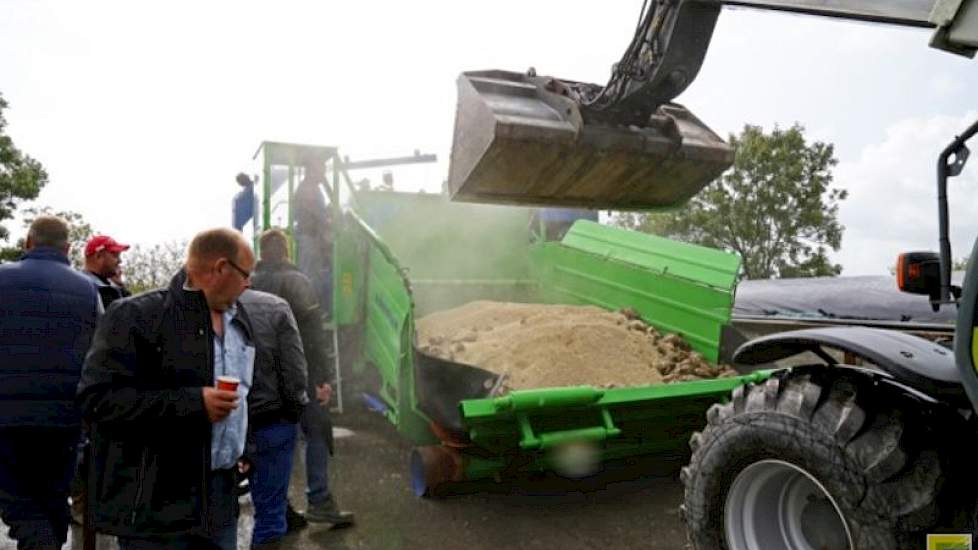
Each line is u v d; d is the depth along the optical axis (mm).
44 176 21516
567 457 3963
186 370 1968
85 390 1897
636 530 3693
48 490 3213
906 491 2051
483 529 3684
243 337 2186
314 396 3568
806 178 20266
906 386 2418
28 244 3371
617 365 4516
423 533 3617
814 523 2416
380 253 4844
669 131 3354
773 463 2406
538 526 3734
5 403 3027
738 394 2615
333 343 5430
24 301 3094
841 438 2176
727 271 4828
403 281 4320
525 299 6770
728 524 2561
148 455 1884
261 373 2885
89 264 4301
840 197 20531
